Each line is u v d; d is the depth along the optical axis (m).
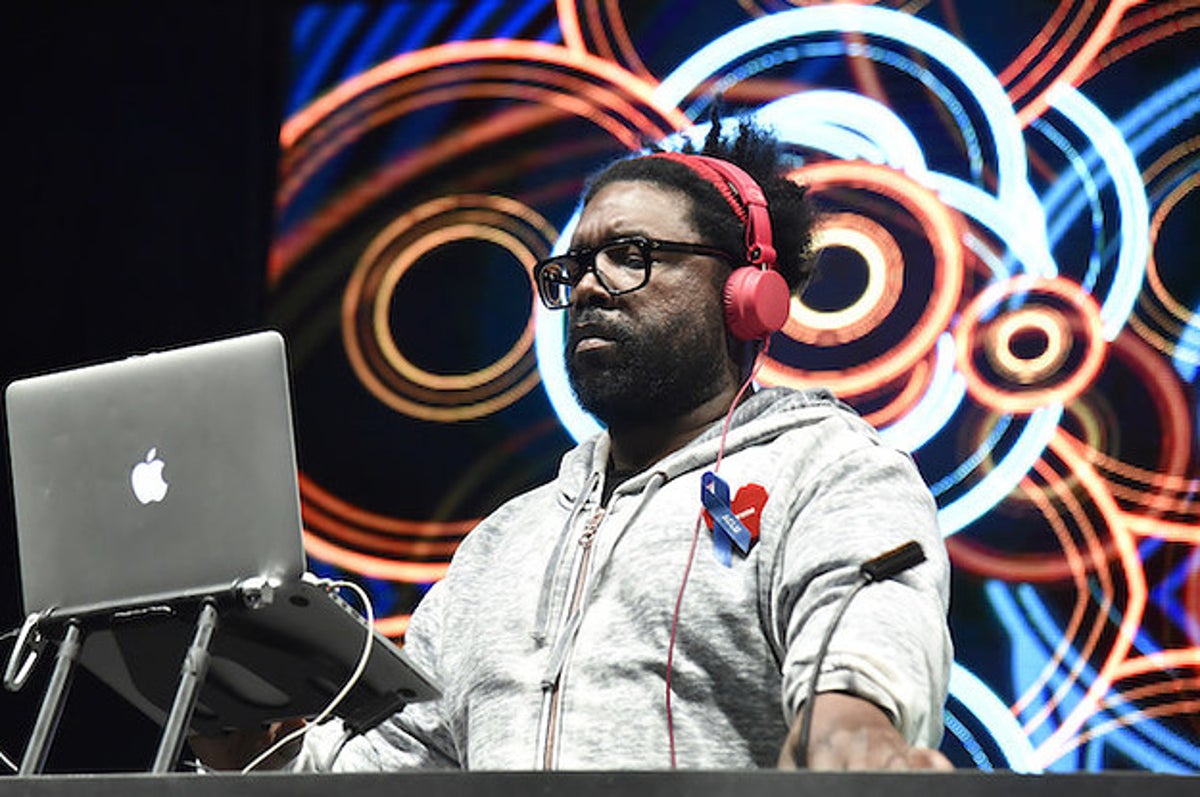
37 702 8.05
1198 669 7.89
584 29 9.37
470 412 8.90
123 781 2.91
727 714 3.87
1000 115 8.73
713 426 4.40
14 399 3.99
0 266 8.92
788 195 4.97
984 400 8.38
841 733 3.20
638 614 4.00
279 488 3.76
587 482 4.48
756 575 3.97
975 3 8.92
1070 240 8.53
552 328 8.95
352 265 9.16
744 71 9.08
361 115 9.38
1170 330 8.32
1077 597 8.07
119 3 9.27
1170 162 8.54
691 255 4.50
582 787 2.81
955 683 8.02
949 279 8.56
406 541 8.75
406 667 3.94
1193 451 8.16
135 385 3.88
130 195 9.10
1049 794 2.72
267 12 9.48
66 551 3.91
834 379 8.52
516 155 9.25
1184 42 8.68
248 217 9.18
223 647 3.95
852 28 9.01
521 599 4.27
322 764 4.39
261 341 3.82
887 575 3.53
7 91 9.08
